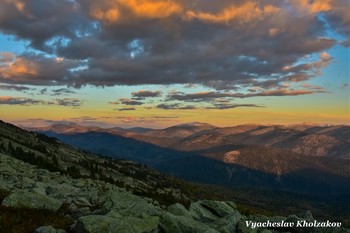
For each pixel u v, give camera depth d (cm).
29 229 2152
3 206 2517
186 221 2431
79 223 2127
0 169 5922
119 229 2105
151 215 2581
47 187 4119
